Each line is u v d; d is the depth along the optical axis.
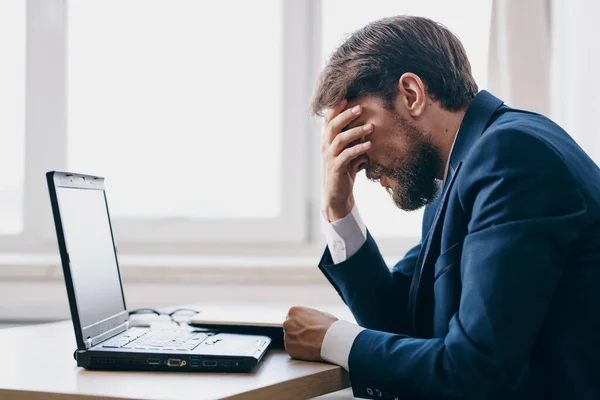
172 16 2.27
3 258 2.14
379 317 1.32
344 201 1.31
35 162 2.27
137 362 0.98
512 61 1.87
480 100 1.13
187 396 0.82
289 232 2.24
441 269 1.08
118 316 1.21
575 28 1.85
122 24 2.27
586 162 1.01
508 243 0.92
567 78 1.89
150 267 2.00
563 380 0.95
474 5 2.13
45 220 2.27
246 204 2.27
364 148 1.20
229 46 2.26
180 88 2.27
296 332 1.09
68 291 1.00
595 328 0.95
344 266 1.33
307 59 2.26
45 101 2.27
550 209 0.93
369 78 1.19
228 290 2.02
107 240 1.25
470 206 1.02
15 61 2.30
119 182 2.27
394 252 2.21
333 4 2.25
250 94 2.26
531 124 1.02
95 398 0.83
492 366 0.90
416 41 1.18
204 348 1.02
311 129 2.25
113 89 2.27
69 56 2.28
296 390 0.94
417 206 1.24
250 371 0.98
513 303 0.90
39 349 1.17
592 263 0.95
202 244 2.26
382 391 0.99
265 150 2.26
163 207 2.27
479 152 1.00
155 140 2.27
